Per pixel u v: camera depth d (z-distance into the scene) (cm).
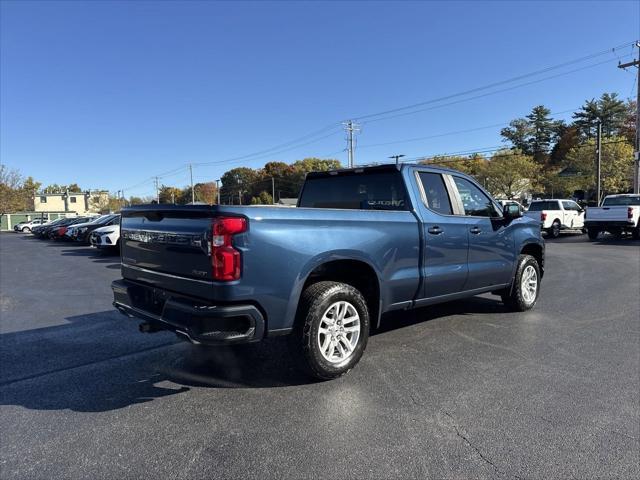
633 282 899
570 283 894
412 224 471
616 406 349
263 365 447
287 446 296
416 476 263
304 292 387
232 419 334
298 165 9800
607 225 1984
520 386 387
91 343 536
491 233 575
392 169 504
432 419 330
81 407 359
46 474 268
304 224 378
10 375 430
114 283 468
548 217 2233
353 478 262
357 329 414
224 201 11869
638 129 2978
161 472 269
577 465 273
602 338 523
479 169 5922
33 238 3422
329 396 371
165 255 394
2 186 6656
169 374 428
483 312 650
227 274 337
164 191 12612
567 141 7362
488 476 263
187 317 348
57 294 879
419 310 666
